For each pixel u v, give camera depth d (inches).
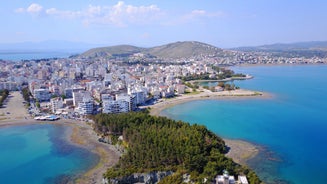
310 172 5467.5
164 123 7401.6
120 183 4997.5
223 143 6727.4
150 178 5064.0
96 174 5472.4
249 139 7406.5
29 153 6717.5
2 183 5290.4
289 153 6412.4
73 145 7175.2
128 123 7500.0
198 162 5068.9
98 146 7047.2
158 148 5575.8
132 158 5570.9
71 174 5526.6
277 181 5118.1
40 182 5275.6
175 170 5118.1
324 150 6565.0
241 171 4977.9
